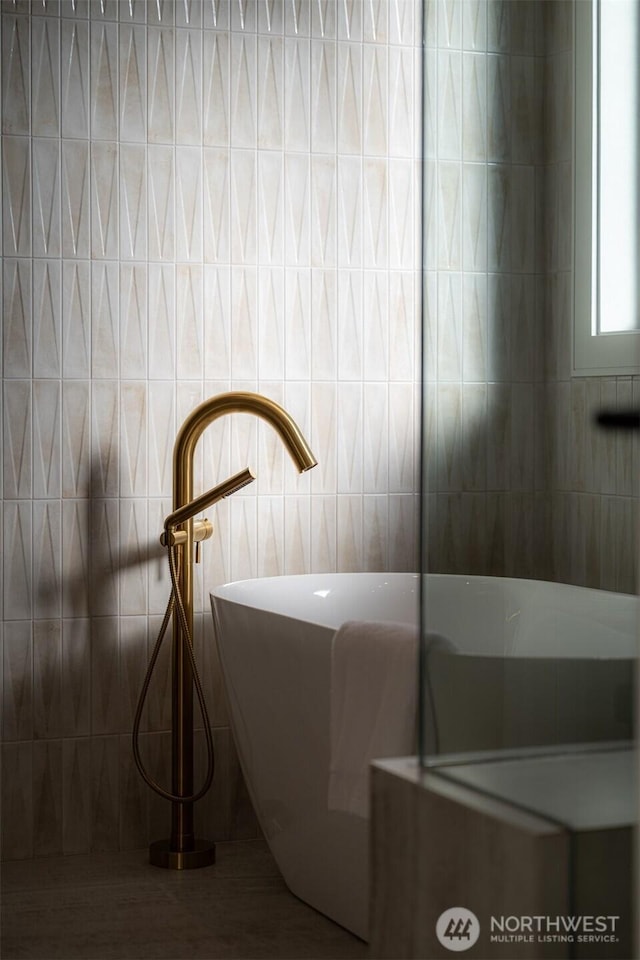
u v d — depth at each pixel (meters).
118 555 2.96
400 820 1.42
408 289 3.21
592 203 1.32
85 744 2.94
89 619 2.94
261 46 3.06
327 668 2.34
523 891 1.24
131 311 2.97
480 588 1.41
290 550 3.12
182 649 2.84
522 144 1.38
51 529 2.91
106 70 2.93
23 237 2.88
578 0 1.32
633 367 1.29
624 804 1.23
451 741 1.40
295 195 3.10
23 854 2.90
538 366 1.38
